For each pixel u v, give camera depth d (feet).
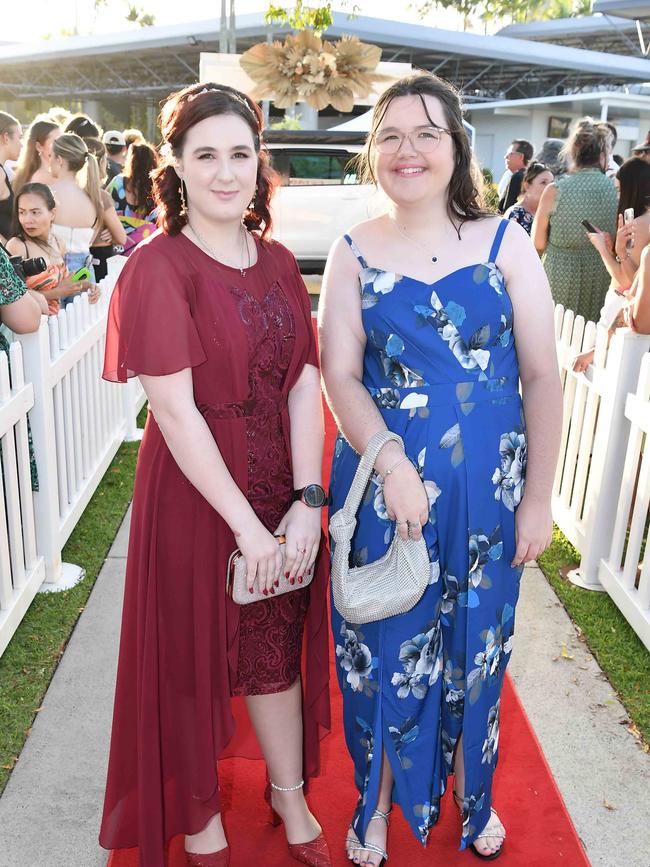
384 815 7.16
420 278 6.07
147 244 5.86
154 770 6.36
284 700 6.79
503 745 8.48
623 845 7.36
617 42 87.76
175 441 5.82
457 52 68.74
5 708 8.99
